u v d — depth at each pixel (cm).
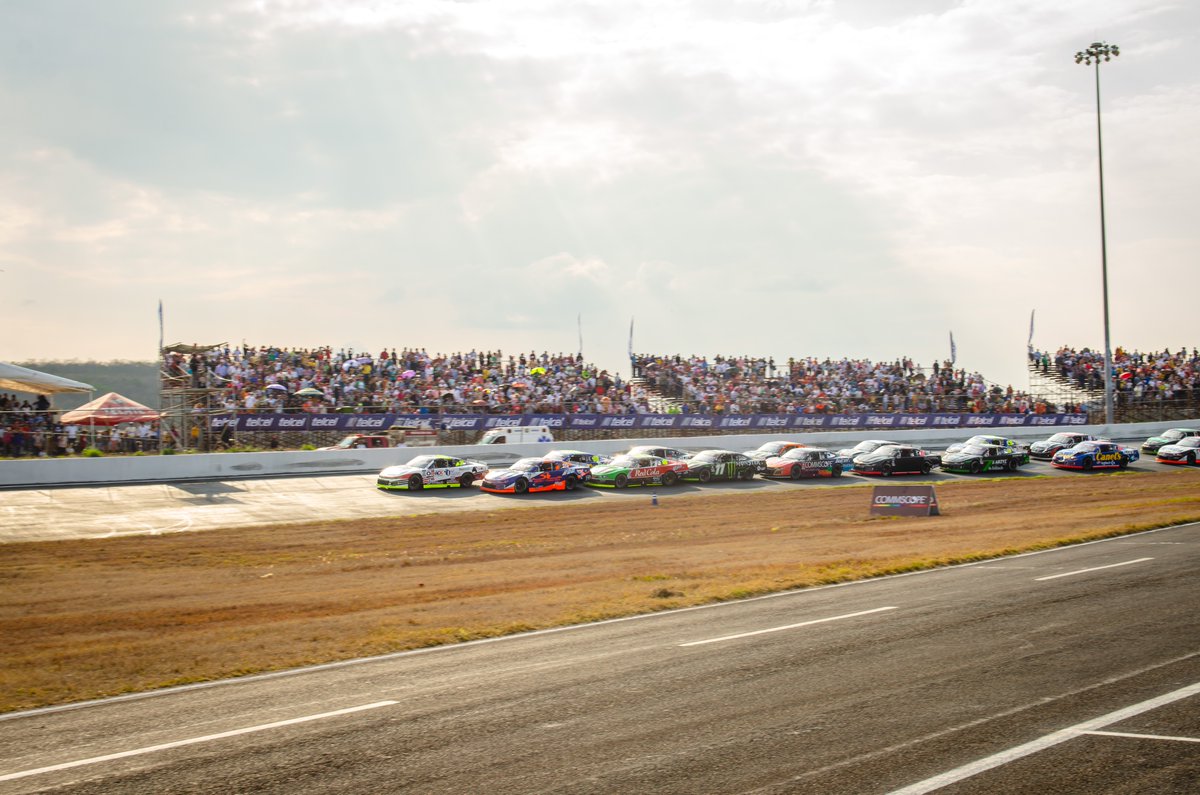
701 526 2766
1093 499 3200
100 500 2978
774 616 1278
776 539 2394
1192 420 5719
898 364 5816
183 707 886
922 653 1019
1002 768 659
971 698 838
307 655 1122
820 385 5488
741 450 4669
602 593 1562
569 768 674
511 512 3109
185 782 661
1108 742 711
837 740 725
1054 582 1492
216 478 3428
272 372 4269
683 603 1415
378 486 3506
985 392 5772
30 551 2314
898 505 2878
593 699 860
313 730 784
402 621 1359
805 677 923
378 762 695
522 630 1248
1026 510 2922
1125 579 1497
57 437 3522
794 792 620
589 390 4884
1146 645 1033
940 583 1531
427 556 2259
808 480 4116
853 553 1995
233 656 1138
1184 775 643
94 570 2075
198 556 2267
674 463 3897
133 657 1163
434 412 4300
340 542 2497
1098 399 5916
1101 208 5084
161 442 3609
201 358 3888
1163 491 3391
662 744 724
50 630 1438
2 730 821
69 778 675
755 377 5488
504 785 643
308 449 3728
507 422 4372
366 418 4091
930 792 618
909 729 750
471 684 938
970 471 4309
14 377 3666
